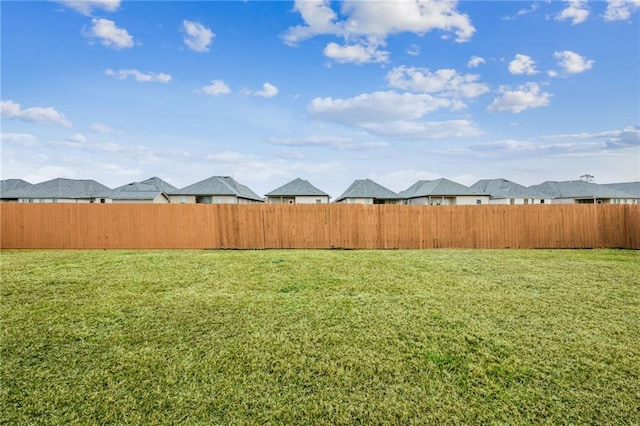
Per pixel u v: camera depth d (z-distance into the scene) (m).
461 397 2.86
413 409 2.70
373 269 8.61
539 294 6.12
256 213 13.43
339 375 3.22
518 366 3.38
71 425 2.53
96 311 5.17
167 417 2.61
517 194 37.50
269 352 3.71
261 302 5.61
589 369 3.31
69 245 13.45
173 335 4.22
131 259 10.44
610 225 13.30
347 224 13.42
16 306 5.43
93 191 37.12
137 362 3.50
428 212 13.49
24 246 13.39
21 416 2.62
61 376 3.22
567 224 13.40
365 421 2.56
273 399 2.84
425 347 3.82
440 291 6.34
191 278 7.53
